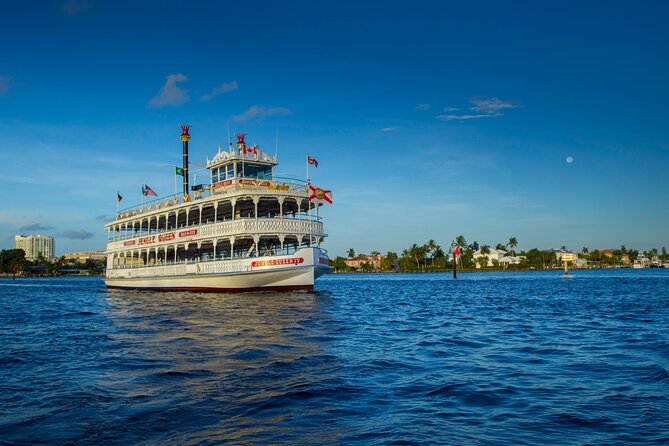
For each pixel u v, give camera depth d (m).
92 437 11.27
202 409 13.12
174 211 64.25
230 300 48.94
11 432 11.63
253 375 16.83
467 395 14.42
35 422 12.31
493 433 11.29
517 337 26.36
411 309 45.25
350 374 16.98
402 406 13.37
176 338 25.45
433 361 19.47
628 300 54.56
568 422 12.03
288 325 30.61
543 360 19.73
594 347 22.75
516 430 11.49
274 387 15.23
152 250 70.19
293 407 13.24
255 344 23.25
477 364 18.91
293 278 53.56
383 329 29.80
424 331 28.95
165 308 42.94
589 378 16.52
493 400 13.94
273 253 57.28
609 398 14.05
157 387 15.45
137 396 14.48
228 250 71.00
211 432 11.46
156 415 12.69
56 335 27.94
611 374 17.08
